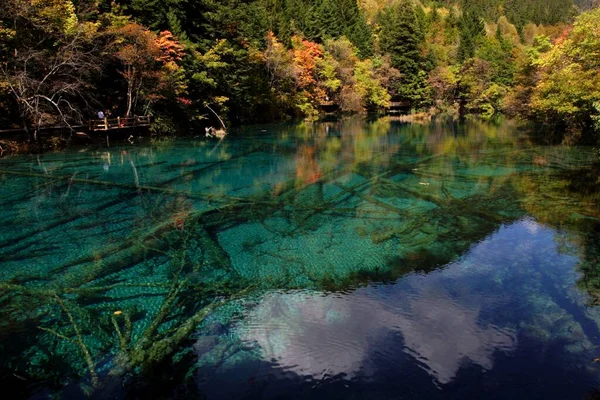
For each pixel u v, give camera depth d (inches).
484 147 882.8
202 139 1051.9
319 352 205.3
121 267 301.9
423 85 2111.2
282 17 2016.5
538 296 258.8
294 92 1763.0
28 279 281.0
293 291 271.1
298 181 576.7
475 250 337.1
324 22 2276.1
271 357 201.2
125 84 1011.9
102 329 222.8
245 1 1550.2
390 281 286.0
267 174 623.8
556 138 992.2
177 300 255.8
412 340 215.5
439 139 1043.3
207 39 1250.6
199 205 458.0
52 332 220.4
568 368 190.1
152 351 202.4
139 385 181.0
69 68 824.9
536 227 384.8
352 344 211.8
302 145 949.2
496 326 226.4
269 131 1268.5
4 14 696.4
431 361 197.9
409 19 2111.2
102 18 922.1
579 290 264.7
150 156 780.6
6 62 700.0
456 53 2358.5
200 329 225.1
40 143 797.9
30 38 767.1
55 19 765.9
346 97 1958.7
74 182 557.6
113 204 459.5
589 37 797.9
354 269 305.3
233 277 290.2
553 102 884.6
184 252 331.6
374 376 187.8
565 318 232.4
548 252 327.9
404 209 447.8
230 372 189.9
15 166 650.2
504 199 477.4
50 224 391.9
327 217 423.5
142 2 1034.1
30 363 195.8
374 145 943.0
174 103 1104.8
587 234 364.5
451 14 3161.9
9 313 238.8
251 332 222.8
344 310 246.8
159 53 968.9
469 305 250.4
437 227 391.5
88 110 915.4
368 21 3070.9
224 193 509.7
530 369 190.5
